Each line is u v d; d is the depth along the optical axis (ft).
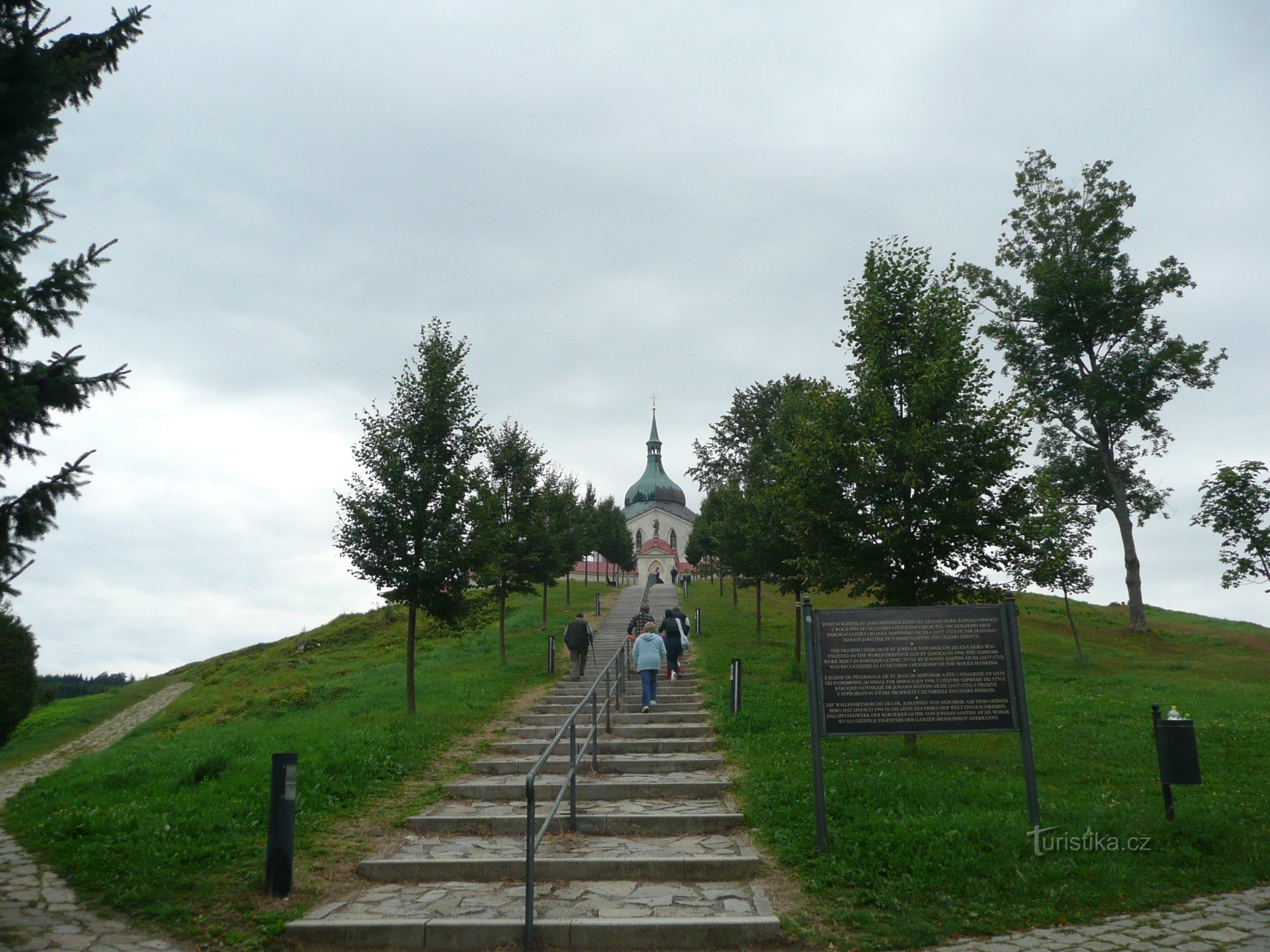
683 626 66.54
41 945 19.27
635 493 320.91
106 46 25.93
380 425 55.36
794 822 26.81
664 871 23.98
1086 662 81.87
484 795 33.58
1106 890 21.15
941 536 37.76
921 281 41.68
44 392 23.77
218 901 22.25
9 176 23.67
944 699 25.46
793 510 42.24
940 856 22.48
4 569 24.25
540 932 20.18
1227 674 76.84
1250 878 22.17
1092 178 113.80
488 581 55.67
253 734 48.16
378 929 20.39
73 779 38.01
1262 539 50.98
